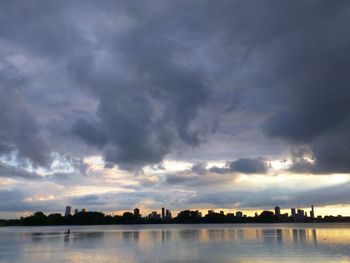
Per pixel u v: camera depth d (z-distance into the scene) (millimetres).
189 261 63156
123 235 166625
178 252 78438
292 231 194000
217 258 66625
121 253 77875
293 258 64688
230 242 105812
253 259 64375
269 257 66562
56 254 77250
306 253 72438
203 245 96188
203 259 65625
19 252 82375
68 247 95625
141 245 99750
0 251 85062
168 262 62469
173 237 140375
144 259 66938
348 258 63906
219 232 188250
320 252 74000
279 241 107250
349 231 187750
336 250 77938
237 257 67375
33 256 73500
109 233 196125
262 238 123688
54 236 162875
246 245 94000
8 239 138625
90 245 101938
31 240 130125
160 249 86312
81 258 69438
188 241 113438
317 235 142375
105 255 74250
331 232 174500
